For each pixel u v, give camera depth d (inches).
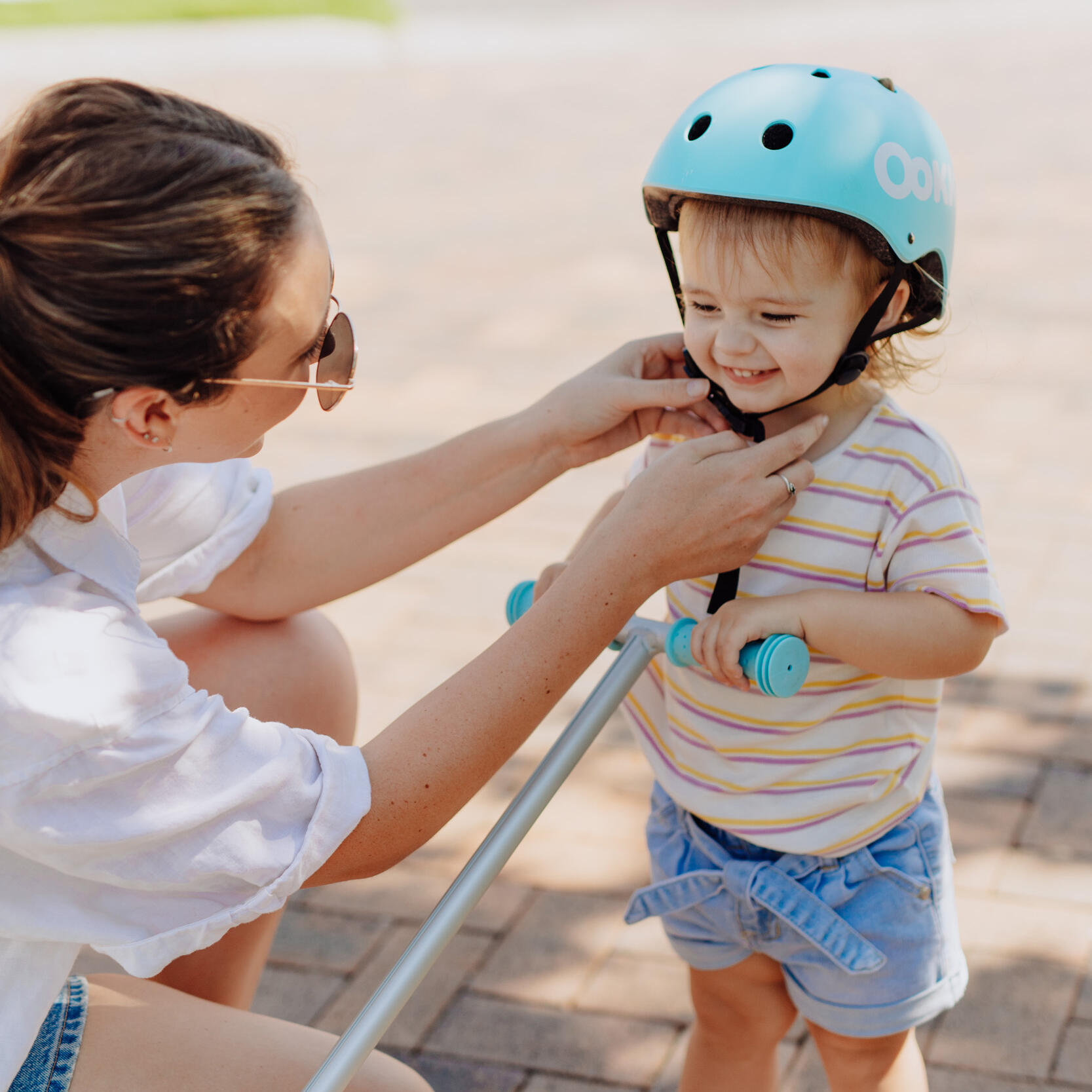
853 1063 74.1
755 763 70.2
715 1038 78.6
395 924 101.7
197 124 54.1
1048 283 227.1
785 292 62.6
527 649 59.9
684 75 449.4
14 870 54.3
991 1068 83.6
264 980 96.9
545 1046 88.9
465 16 631.2
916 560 65.6
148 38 602.2
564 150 363.3
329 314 58.1
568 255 270.1
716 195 62.2
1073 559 143.6
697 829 73.9
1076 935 93.4
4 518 52.4
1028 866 100.5
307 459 183.9
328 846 56.5
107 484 57.6
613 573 60.8
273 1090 58.7
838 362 64.9
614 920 99.9
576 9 625.3
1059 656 127.3
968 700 122.0
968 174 296.2
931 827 72.1
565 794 114.8
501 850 60.2
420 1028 91.3
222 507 73.9
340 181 347.9
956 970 72.7
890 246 62.6
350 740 83.5
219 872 54.9
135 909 55.2
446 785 58.4
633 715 76.2
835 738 69.0
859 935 69.3
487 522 78.1
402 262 275.3
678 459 62.6
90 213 49.8
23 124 52.7
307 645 79.7
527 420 75.8
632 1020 90.5
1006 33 472.7
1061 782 109.7
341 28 604.7
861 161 61.2
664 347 76.6
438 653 138.9
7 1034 55.5
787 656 62.2
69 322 49.8
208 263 50.8
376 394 207.0
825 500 67.1
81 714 51.4
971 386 189.8
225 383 53.9
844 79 64.1
